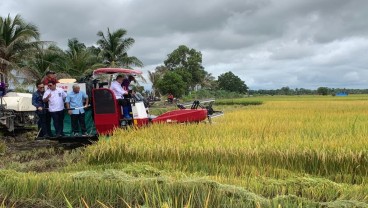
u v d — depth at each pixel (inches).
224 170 319.9
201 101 603.5
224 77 5167.3
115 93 474.0
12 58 1219.2
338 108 1085.1
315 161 319.0
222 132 426.0
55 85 474.3
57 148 492.4
